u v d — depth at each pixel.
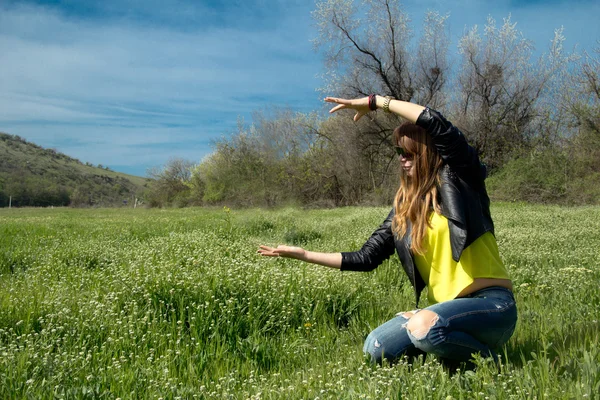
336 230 12.68
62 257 8.54
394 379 2.82
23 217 26.30
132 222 18.77
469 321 2.97
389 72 35.16
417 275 3.41
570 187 26.12
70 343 4.02
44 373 3.33
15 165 107.19
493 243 3.19
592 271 6.12
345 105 3.47
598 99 28.31
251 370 3.64
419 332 3.00
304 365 3.78
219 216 22.33
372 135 35.56
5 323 4.44
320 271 5.77
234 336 4.30
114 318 4.52
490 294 3.10
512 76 34.06
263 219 14.67
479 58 34.31
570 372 2.77
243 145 46.94
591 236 10.16
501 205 24.47
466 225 3.04
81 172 123.00
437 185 3.17
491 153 34.06
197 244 9.11
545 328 3.90
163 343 3.99
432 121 3.06
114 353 3.87
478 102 34.78
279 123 42.50
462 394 2.64
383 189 34.38
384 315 4.95
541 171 27.62
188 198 54.81
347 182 37.47
